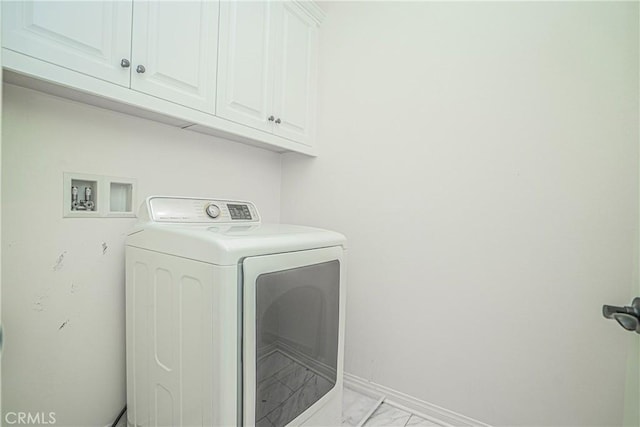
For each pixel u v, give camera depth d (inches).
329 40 76.8
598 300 47.9
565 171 50.3
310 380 47.6
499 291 55.8
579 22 49.2
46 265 45.0
